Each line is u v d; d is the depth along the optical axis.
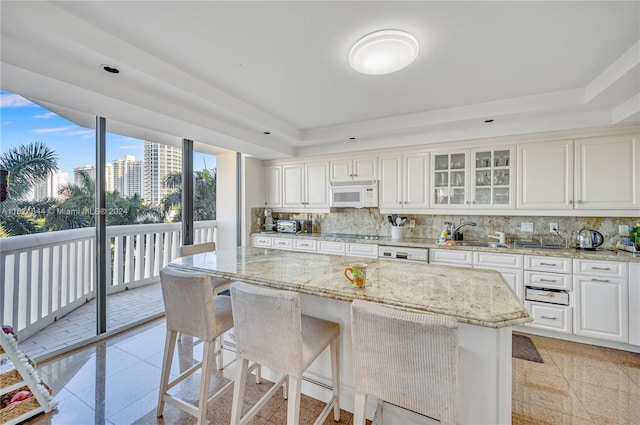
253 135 3.34
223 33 1.63
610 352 2.49
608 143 2.72
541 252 2.76
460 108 2.80
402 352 1.07
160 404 1.70
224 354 2.25
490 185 3.23
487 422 1.28
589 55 1.84
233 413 1.45
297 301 1.27
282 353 1.31
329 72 2.10
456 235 3.56
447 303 1.23
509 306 1.20
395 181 3.75
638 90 2.11
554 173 2.92
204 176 4.21
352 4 1.40
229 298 2.00
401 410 1.52
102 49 1.60
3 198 2.04
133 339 2.69
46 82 1.68
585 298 2.61
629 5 1.38
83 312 2.64
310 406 1.77
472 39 1.67
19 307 2.26
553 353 2.48
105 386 1.99
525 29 1.58
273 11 1.45
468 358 1.31
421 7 1.42
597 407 1.80
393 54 1.71
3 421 1.59
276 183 4.73
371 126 3.29
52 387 1.96
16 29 1.37
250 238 4.59
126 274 3.13
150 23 1.54
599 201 2.76
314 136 3.68
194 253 2.60
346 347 1.71
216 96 2.39
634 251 2.64
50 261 2.43
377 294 1.35
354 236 4.14
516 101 2.56
